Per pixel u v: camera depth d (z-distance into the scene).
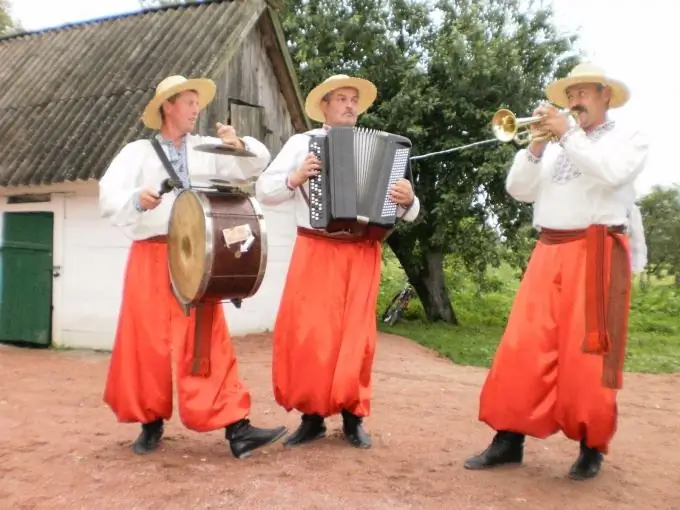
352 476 3.91
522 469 4.18
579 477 4.03
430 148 14.03
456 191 14.07
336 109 4.52
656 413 6.51
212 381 4.07
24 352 9.62
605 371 3.76
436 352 11.41
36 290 10.14
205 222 3.74
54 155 9.65
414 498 3.62
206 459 4.18
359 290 4.36
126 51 11.04
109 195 3.97
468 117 13.66
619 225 3.86
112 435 4.75
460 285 17.83
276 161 4.36
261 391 6.62
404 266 15.72
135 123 9.45
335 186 4.11
